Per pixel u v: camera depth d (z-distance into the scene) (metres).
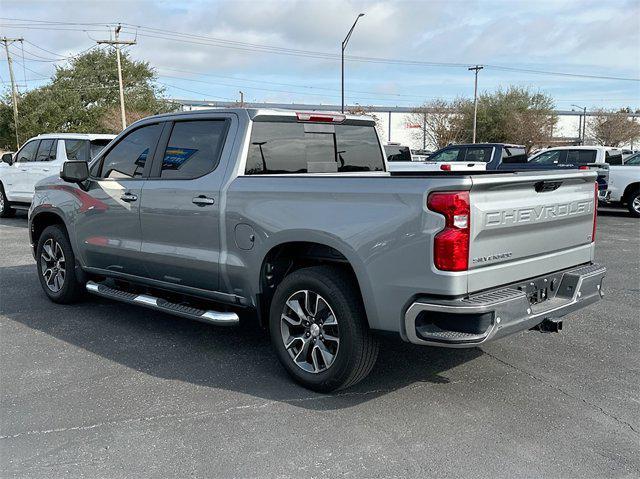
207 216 4.77
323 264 4.43
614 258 9.84
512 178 3.74
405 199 3.66
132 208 5.40
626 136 65.25
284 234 4.26
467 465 3.30
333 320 4.09
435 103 64.50
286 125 5.05
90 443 3.54
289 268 4.61
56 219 6.63
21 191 13.95
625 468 3.28
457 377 4.55
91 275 6.27
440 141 62.25
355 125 5.72
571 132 83.75
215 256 4.77
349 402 4.10
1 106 52.75
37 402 4.11
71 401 4.12
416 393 4.25
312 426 3.75
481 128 60.78
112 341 5.38
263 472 3.23
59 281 6.55
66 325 5.85
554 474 3.21
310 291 4.18
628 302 6.88
